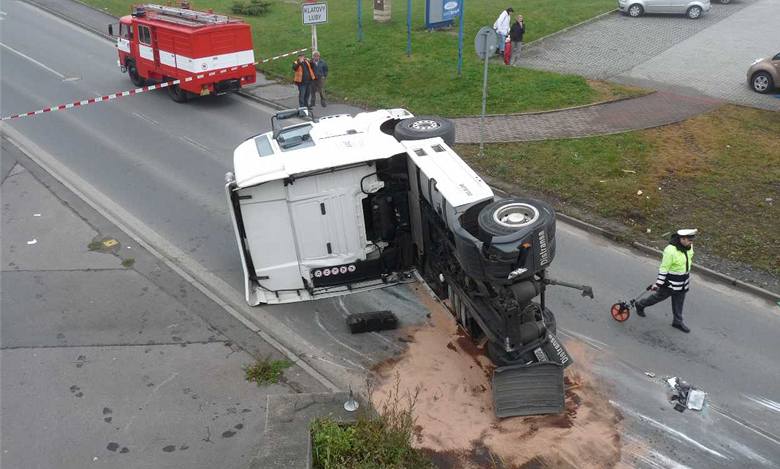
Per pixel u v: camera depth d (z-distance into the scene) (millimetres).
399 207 9523
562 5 26406
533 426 7332
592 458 6906
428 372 8242
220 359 8602
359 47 22125
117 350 8773
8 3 33094
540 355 7406
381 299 9758
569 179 12984
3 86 20656
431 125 9484
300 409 6766
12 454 7125
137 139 16188
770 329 8852
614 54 20578
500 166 13438
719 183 12547
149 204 12781
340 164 8867
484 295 7707
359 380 8164
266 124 17078
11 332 9148
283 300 9703
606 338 8766
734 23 23422
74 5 32031
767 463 6844
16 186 13664
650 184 12617
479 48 13406
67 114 18109
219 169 14320
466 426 7359
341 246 9617
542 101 17031
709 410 7527
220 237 11602
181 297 9938
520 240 6566
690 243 8391
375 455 6391
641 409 7559
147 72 19781
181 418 7609
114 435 7371
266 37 24594
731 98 16719
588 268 10352
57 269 10695
